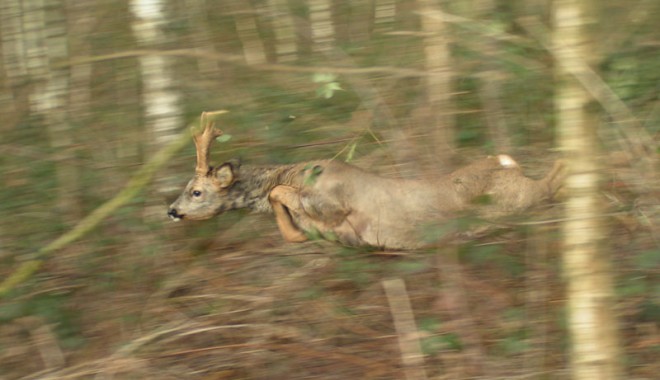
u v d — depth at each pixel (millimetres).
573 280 5648
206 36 9352
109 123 9258
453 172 8008
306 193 8266
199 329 7625
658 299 7039
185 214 8477
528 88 6871
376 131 8469
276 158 9094
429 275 7844
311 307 8148
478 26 6148
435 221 7312
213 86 9211
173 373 7516
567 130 5473
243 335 7996
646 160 6828
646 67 6707
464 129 7633
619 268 6910
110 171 8914
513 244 7809
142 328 8133
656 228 7109
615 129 6637
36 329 8070
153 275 8695
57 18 9758
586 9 5309
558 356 6773
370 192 8164
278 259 8852
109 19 9766
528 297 7184
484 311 7277
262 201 8602
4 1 9734
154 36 9383
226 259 8984
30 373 7750
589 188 5477
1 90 9539
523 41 6094
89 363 7379
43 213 8586
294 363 7590
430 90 6871
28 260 8219
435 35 6734
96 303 8359
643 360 6895
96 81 9562
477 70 6922
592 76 5340
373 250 8250
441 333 7066
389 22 8141
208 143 8367
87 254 8523
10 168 8586
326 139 8711
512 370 6695
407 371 6941
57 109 9273
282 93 8547
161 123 9367
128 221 8711
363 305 8023
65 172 8758
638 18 6473
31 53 9680
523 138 7781
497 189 7836
